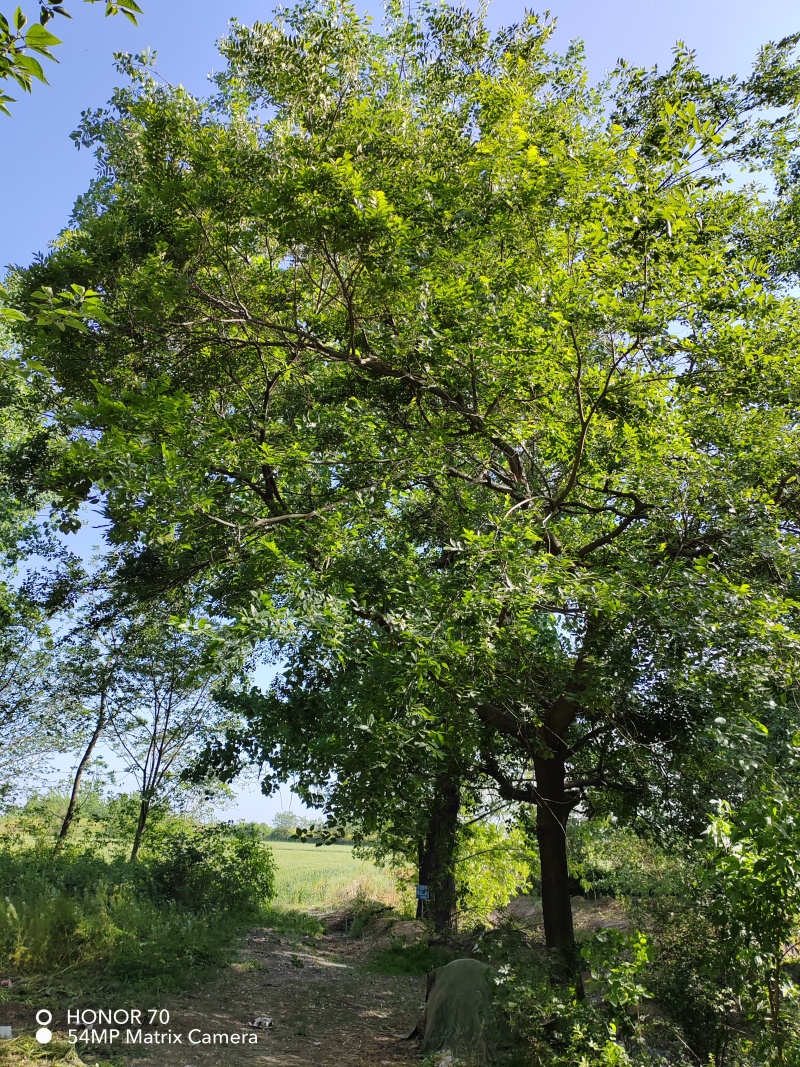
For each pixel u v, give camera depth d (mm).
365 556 8078
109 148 11852
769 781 5484
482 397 9281
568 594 7027
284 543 7938
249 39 9039
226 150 9312
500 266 9125
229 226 9438
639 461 8688
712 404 9047
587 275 7961
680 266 7613
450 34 11273
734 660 6859
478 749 9211
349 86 9641
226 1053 7566
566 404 9156
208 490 7273
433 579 7148
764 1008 5207
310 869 33062
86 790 19578
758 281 10602
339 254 8922
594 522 10898
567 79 11336
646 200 7941
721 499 7773
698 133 8172
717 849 4820
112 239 10367
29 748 18562
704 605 6746
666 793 8617
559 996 6711
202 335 10703
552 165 8695
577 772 10281
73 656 18375
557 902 9109
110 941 9977
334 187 7785
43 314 3553
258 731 11734
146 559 12055
